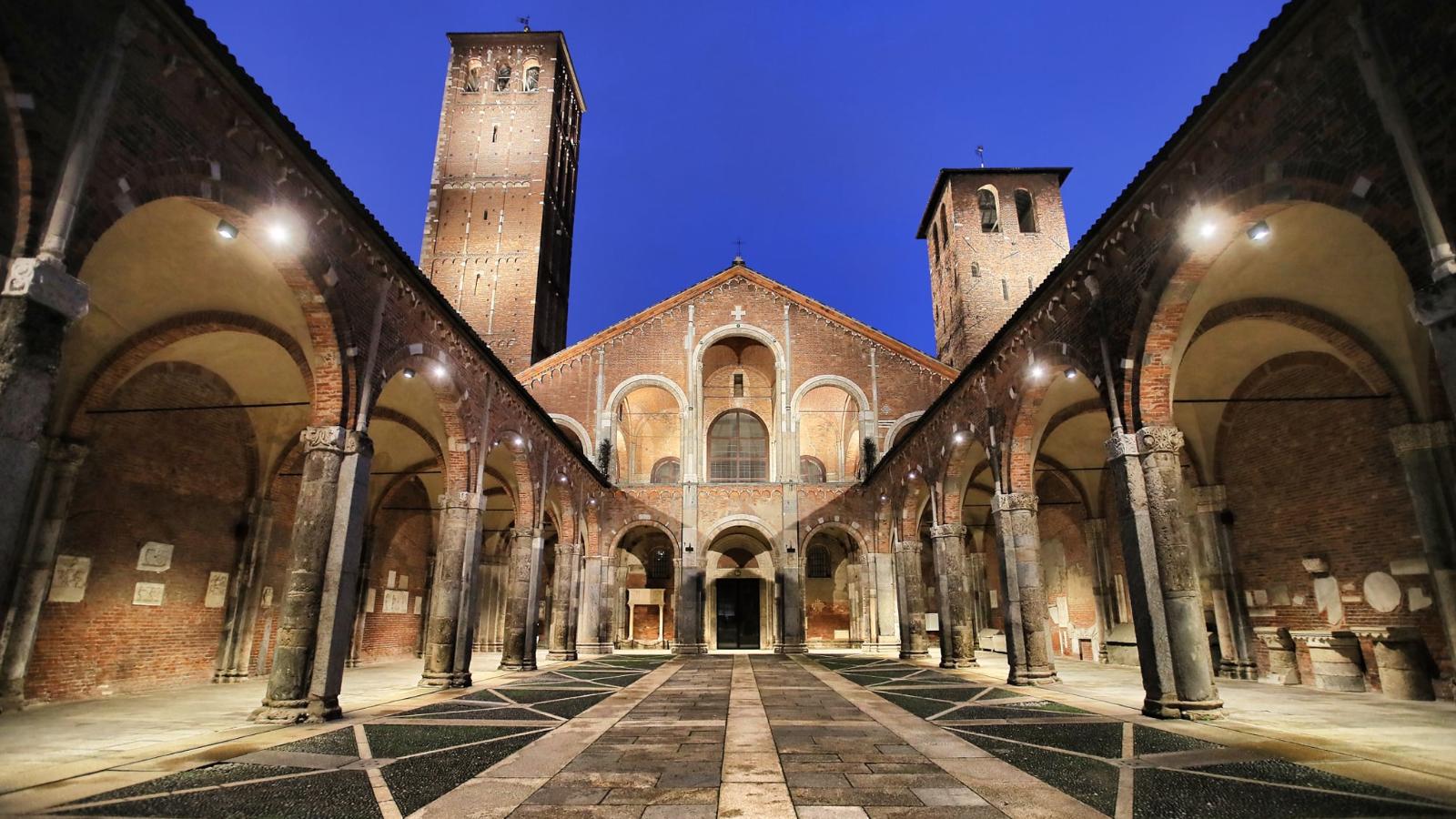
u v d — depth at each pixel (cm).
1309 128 757
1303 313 1248
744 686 1585
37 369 598
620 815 539
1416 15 636
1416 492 1192
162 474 1462
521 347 3953
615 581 3462
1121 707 1162
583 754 781
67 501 1227
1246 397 1574
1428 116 623
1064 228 4031
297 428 1725
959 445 1958
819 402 3822
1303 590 1462
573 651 2595
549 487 2459
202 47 800
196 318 1245
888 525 3078
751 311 3497
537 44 4703
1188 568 1030
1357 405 1326
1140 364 1082
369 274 1180
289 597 1036
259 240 971
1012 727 965
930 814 543
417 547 2608
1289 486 1491
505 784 642
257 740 870
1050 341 1372
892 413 3344
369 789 622
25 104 612
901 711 1148
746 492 3206
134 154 727
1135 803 571
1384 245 1065
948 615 2075
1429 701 1191
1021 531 1576
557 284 4684
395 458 2155
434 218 4231
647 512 3167
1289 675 1488
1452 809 549
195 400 1520
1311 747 803
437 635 1538
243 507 1695
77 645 1284
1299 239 1072
